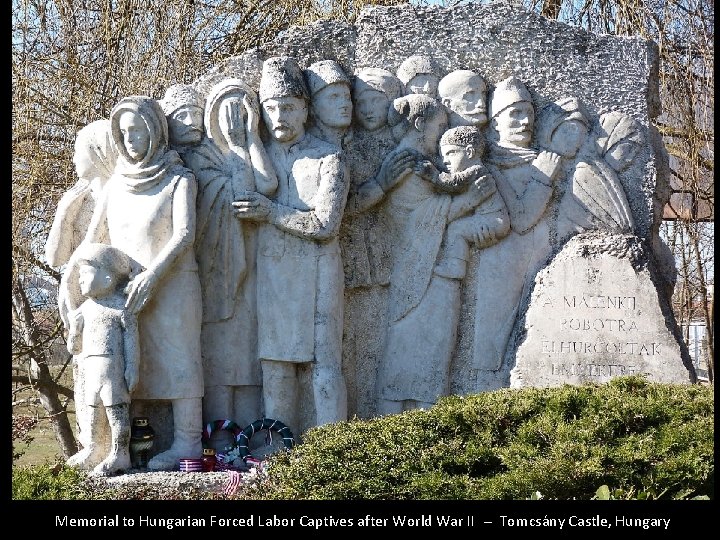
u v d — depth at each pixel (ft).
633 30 35.91
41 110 35.91
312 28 23.50
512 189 23.17
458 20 23.68
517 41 23.67
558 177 23.27
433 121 22.99
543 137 23.39
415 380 22.48
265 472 18.97
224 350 22.38
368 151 23.22
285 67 22.52
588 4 37.93
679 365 22.15
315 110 22.95
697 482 17.01
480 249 22.98
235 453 21.40
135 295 21.06
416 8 23.73
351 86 23.26
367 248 23.06
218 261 22.38
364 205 22.90
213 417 22.31
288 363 22.07
